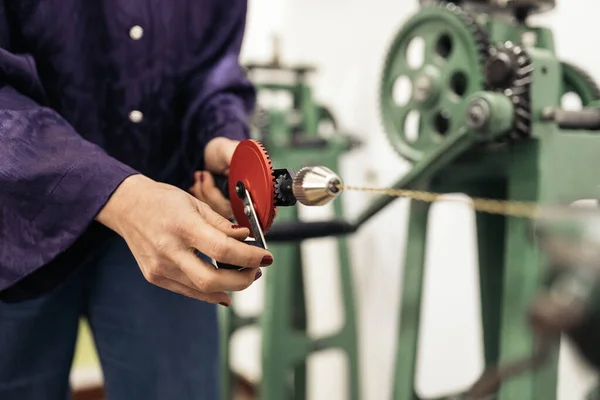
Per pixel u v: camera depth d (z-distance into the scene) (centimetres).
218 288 40
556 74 70
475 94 69
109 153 66
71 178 45
